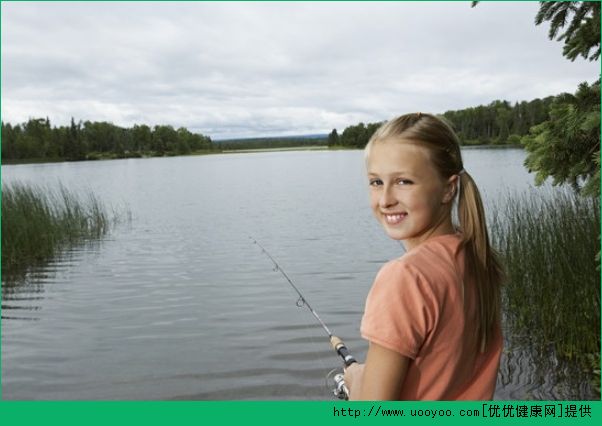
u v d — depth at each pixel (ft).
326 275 30.53
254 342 19.74
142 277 31.73
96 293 28.27
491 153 191.83
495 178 89.20
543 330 18.86
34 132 333.83
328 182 113.91
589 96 12.73
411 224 4.34
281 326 21.40
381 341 3.94
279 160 267.39
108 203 77.92
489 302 4.40
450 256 4.19
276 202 76.02
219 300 25.89
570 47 13.24
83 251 40.68
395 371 3.92
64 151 343.67
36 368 18.16
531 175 92.89
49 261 36.96
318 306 24.08
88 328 22.40
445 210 4.46
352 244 40.55
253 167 201.26
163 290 28.40
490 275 4.46
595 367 16.19
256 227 52.19
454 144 4.44
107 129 381.81
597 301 18.12
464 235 4.42
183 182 127.24
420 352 4.00
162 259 37.11
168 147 420.77
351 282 28.68
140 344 20.21
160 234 49.16
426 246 4.23
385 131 4.43
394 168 4.32
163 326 22.22
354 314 22.66
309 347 19.02
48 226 43.14
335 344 9.55
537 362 17.12
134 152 393.91
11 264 35.78
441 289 4.01
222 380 16.61
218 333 20.93
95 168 218.59
